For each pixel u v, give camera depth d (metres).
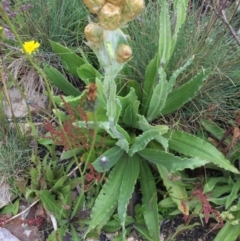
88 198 0.48
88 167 0.46
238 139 0.48
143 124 0.46
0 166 0.49
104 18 0.30
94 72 0.46
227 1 0.51
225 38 0.52
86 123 0.41
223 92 0.50
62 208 0.45
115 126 0.40
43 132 0.51
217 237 0.45
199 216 0.47
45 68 0.48
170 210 0.48
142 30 0.51
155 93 0.44
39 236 0.47
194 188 0.47
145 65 0.50
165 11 0.39
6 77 0.53
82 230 0.47
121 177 0.46
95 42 0.33
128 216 0.47
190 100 0.50
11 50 0.54
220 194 0.47
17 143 0.50
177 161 0.43
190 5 0.55
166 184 0.46
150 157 0.45
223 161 0.44
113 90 0.35
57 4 0.56
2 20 0.54
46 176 0.48
